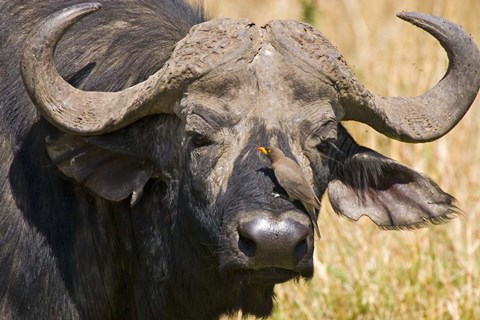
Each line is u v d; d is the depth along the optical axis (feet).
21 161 70.08
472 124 117.50
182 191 67.56
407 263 96.12
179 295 71.05
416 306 92.02
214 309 71.26
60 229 70.44
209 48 65.72
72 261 70.90
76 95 66.80
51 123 67.46
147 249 71.77
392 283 93.40
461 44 69.46
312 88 65.57
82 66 71.10
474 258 96.22
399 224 73.05
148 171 69.97
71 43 71.72
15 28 72.28
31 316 69.72
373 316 91.25
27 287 69.41
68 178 70.23
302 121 65.00
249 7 161.68
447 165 107.96
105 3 73.46
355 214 72.43
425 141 70.03
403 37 131.44
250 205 61.16
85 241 71.56
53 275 70.03
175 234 69.41
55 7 72.64
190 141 65.72
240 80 64.85
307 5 122.83
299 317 91.66
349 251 96.68
